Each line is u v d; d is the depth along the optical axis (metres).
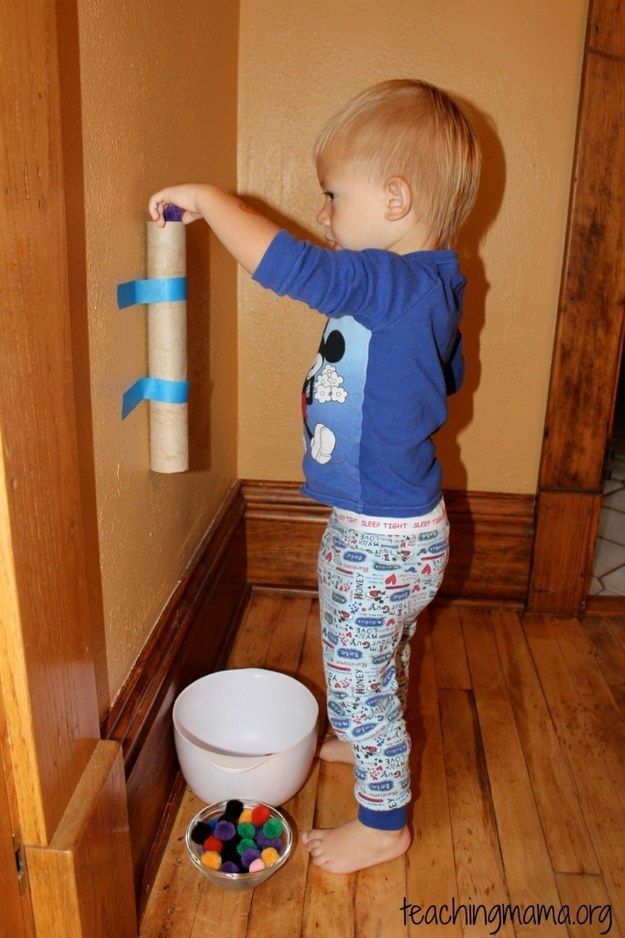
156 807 1.38
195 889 1.30
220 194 1.10
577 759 1.62
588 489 2.03
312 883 1.32
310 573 2.18
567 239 1.87
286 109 1.88
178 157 1.42
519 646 2.00
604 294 1.89
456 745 1.65
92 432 1.10
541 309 1.97
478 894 1.31
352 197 1.17
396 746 1.31
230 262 1.94
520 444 2.07
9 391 0.79
